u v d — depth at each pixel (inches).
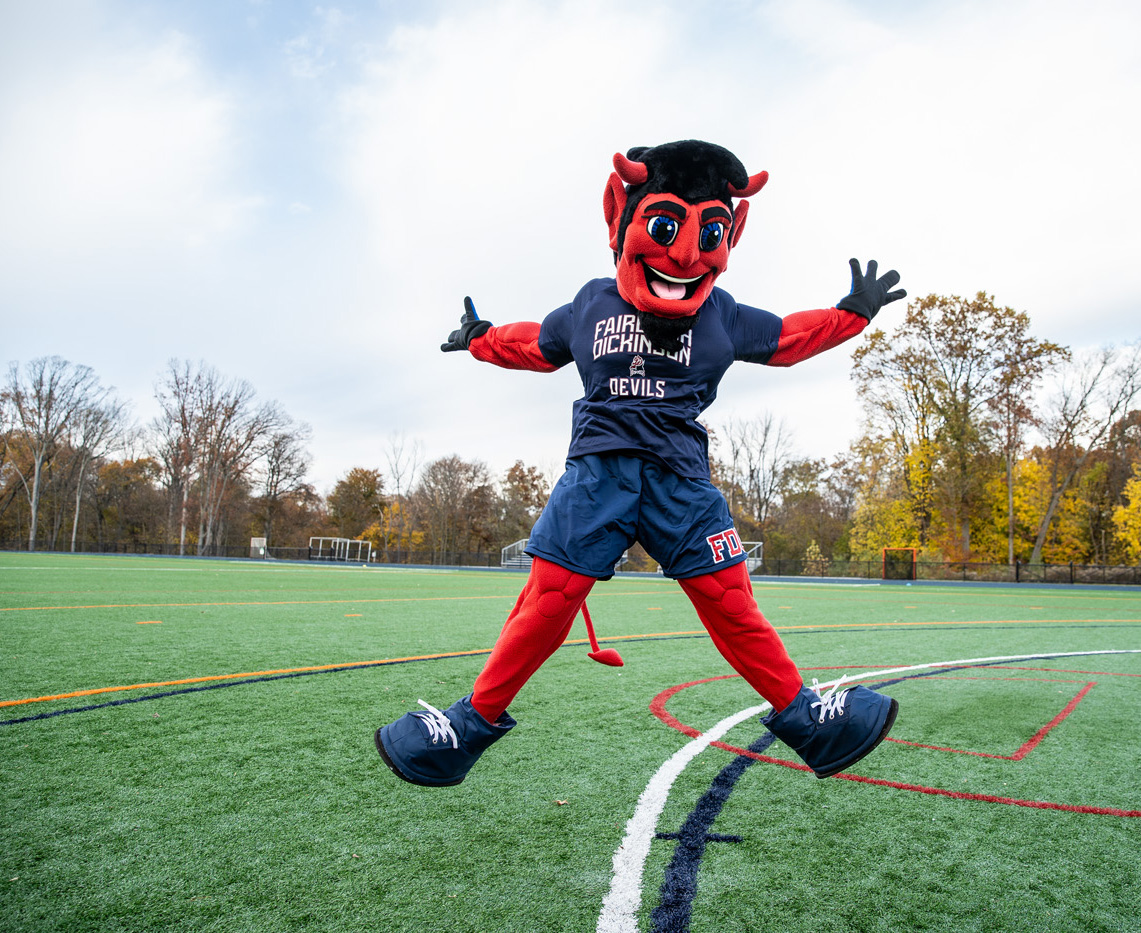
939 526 1409.9
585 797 104.7
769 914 71.6
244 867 79.7
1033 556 1359.5
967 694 185.0
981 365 1327.5
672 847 87.6
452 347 105.0
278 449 2263.8
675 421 79.4
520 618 74.9
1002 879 80.7
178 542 2149.4
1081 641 299.3
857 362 1421.0
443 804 100.7
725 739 136.4
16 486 2066.9
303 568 1193.4
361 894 74.0
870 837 92.0
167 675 183.2
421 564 1850.4
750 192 84.3
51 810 94.4
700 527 76.5
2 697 155.1
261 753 121.4
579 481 76.7
